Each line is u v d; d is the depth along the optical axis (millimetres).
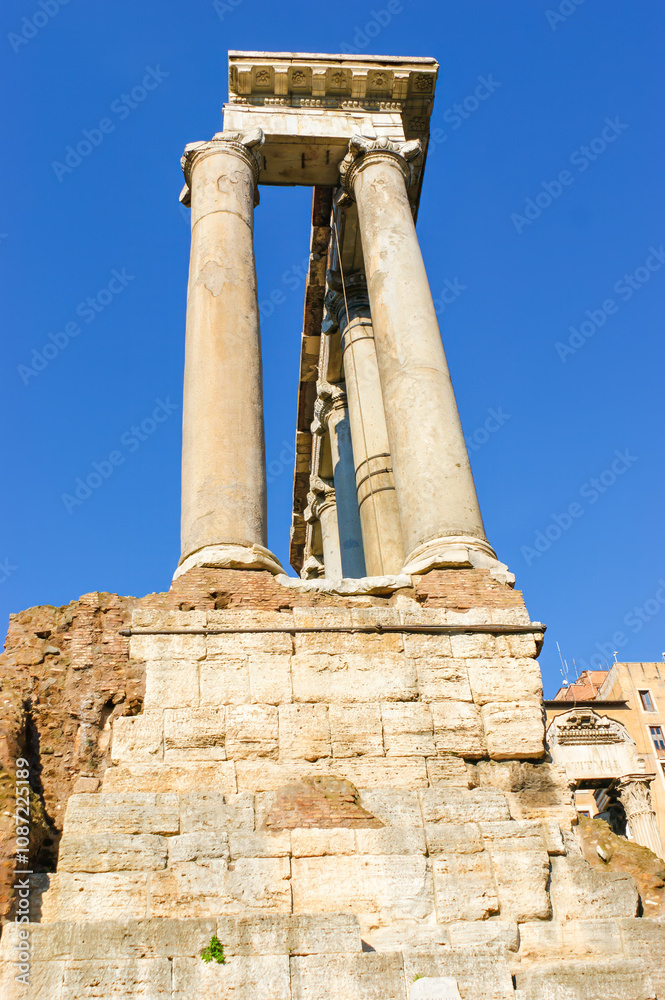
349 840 11430
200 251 18328
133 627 13375
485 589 14609
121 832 11156
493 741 13055
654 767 36938
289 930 9992
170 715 12594
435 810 11930
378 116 22781
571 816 12641
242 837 11266
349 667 13359
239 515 14953
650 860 12523
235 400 16109
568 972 10609
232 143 20359
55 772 12227
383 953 9969
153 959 9695
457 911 11141
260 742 12516
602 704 38656
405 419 16781
